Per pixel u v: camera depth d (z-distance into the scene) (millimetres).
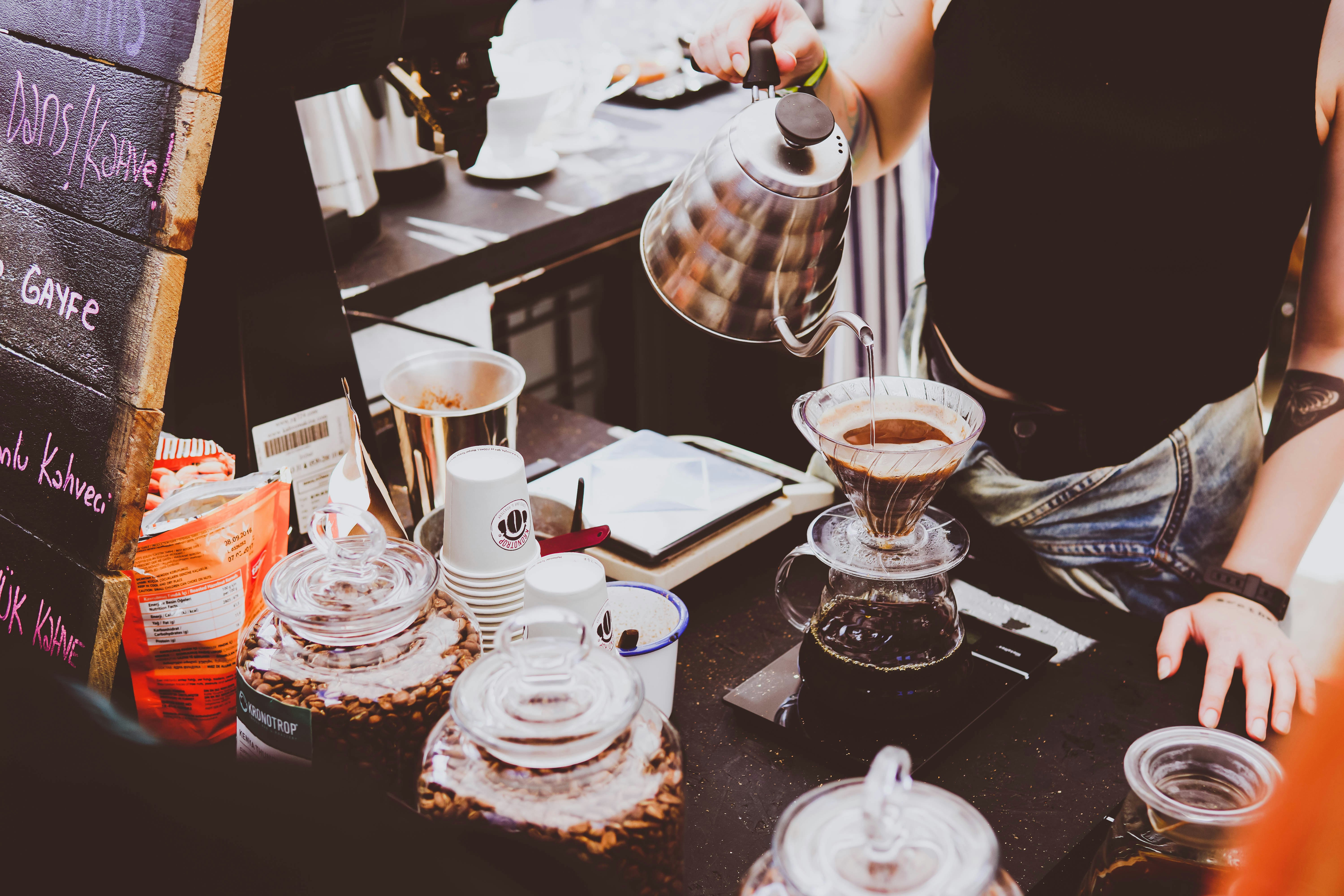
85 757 586
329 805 568
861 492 788
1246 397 1474
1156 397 1449
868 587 858
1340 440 1293
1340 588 1674
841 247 955
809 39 1208
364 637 681
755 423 2506
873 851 431
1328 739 311
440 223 1811
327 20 824
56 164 762
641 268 2484
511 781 556
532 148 2100
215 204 891
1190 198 1333
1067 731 896
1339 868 306
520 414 1509
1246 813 636
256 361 956
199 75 670
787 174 863
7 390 807
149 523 767
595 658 589
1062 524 1561
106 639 744
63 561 765
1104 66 1337
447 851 548
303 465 1021
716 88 2537
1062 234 1426
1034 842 775
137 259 709
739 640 1011
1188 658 1010
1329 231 1295
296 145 927
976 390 1575
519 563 848
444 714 654
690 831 785
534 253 1794
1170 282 1381
